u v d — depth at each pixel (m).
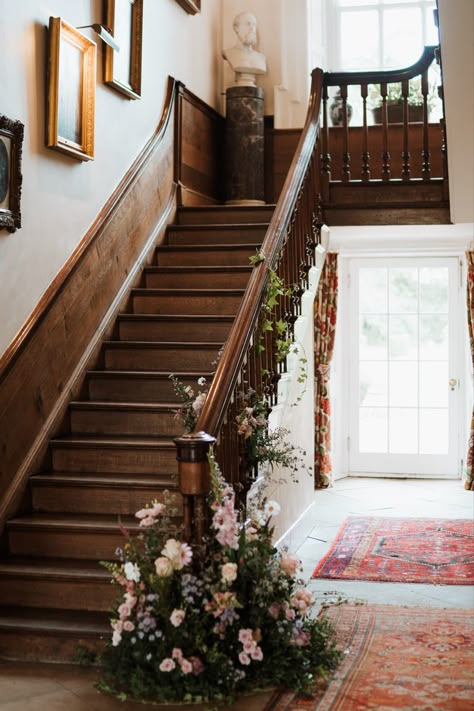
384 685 3.95
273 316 5.38
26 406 5.00
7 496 4.80
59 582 4.49
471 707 3.70
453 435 9.24
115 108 6.18
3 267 4.75
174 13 7.39
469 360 9.09
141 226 6.56
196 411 4.51
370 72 7.19
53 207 5.29
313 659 4.12
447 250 8.89
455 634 4.65
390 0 9.14
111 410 5.41
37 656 4.25
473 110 5.53
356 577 5.84
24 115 4.93
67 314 5.42
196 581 3.83
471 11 4.77
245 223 7.19
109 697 3.85
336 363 9.37
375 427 9.36
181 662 3.72
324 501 8.28
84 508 4.96
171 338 6.08
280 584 4.03
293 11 8.73
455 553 6.38
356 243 8.88
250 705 3.76
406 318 9.30
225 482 4.27
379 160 8.70
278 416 5.81
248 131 8.07
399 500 8.28
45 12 5.17
